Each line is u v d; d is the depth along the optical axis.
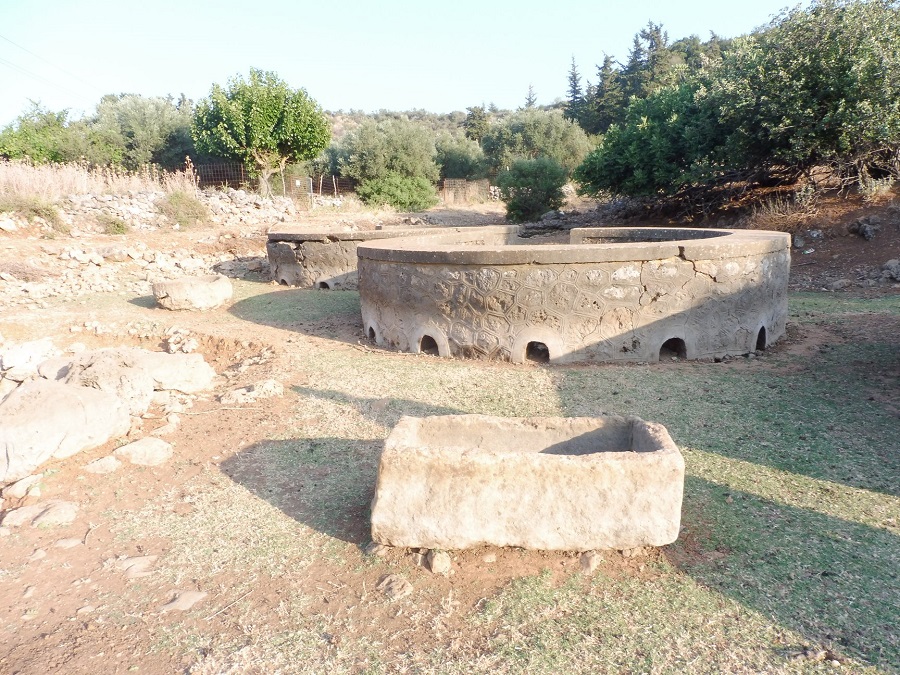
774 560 2.98
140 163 26.94
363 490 3.74
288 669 2.40
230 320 8.69
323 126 22.41
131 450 4.20
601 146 17.16
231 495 3.75
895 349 6.39
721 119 13.12
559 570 2.92
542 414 4.85
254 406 5.23
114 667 2.44
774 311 6.71
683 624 2.58
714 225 14.70
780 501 3.53
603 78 48.03
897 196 11.66
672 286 6.02
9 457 3.86
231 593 2.86
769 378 5.64
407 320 6.71
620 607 2.68
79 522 3.50
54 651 2.53
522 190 21.70
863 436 4.39
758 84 12.63
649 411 4.88
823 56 11.83
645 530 2.94
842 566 2.92
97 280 10.98
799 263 11.24
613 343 6.08
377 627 2.61
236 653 2.48
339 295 10.26
